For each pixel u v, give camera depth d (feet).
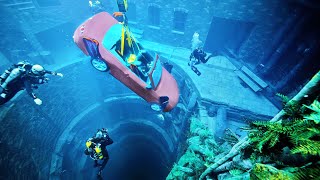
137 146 56.54
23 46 33.99
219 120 27.43
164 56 39.24
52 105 35.09
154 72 23.38
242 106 29.50
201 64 37.27
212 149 19.40
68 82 37.14
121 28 23.20
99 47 20.99
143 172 54.60
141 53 23.97
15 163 26.35
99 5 35.29
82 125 44.39
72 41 42.29
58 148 36.99
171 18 37.42
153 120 50.67
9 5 29.60
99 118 48.49
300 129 5.42
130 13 40.70
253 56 37.27
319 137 5.18
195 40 32.22
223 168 9.91
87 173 44.73
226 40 39.73
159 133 48.96
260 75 35.01
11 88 18.56
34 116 30.99
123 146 55.67
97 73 40.22
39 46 35.35
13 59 34.14
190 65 34.58
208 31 37.37
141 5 37.32
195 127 25.45
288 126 5.85
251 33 34.65
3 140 24.77
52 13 35.32
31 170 29.58
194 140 21.59
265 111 29.09
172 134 44.04
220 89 32.17
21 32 32.40
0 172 23.27
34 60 34.91
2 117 24.81
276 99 30.45
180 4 34.78
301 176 4.82
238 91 32.24
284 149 6.30
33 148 30.81
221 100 30.12
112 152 52.08
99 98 45.11
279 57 31.71
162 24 39.04
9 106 26.16
